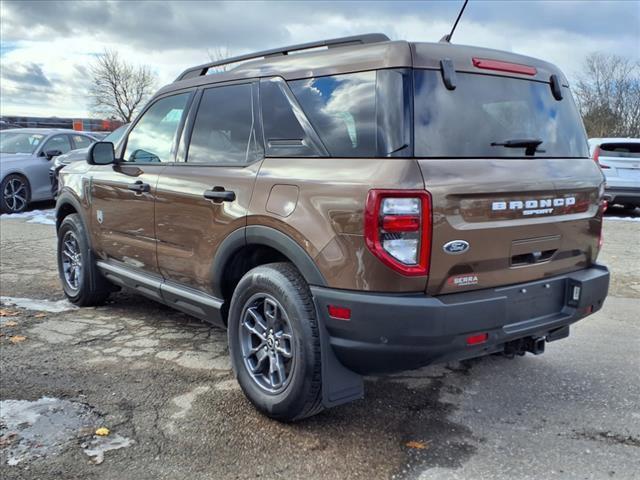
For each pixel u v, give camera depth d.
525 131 3.00
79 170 5.02
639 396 3.42
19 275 6.22
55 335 4.34
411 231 2.45
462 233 2.56
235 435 2.91
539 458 2.73
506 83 2.98
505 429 3.02
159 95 4.28
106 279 4.98
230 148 3.46
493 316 2.63
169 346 4.14
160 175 3.89
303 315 2.79
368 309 2.52
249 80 3.42
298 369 2.81
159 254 3.94
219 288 3.43
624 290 5.96
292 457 2.72
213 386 3.48
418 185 2.45
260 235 3.02
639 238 9.10
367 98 2.72
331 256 2.63
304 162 2.92
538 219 2.89
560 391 3.49
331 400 2.79
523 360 3.98
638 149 11.35
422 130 2.59
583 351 4.16
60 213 5.31
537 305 2.97
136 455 2.71
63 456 2.69
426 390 3.50
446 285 2.57
